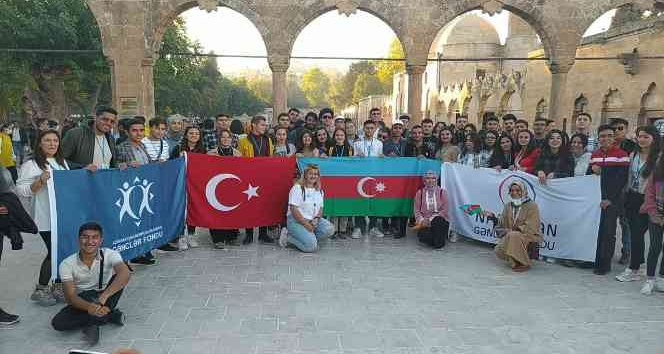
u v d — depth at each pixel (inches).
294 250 335.9
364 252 331.9
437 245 339.3
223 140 353.7
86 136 264.2
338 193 366.9
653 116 784.9
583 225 297.7
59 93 1205.1
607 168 287.3
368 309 230.4
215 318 218.7
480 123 1315.2
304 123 442.3
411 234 387.5
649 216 258.8
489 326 213.0
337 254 326.3
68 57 994.7
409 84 652.7
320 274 282.7
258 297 245.0
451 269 295.1
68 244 231.1
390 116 2768.2
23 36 863.1
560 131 323.9
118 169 265.3
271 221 349.1
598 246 291.6
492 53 1930.4
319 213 335.3
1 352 187.2
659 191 249.6
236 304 235.5
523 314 226.7
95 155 265.7
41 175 219.5
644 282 272.8
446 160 385.7
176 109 1921.8
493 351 190.2
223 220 338.0
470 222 354.6
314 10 626.5
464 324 214.7
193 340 197.0
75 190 234.4
